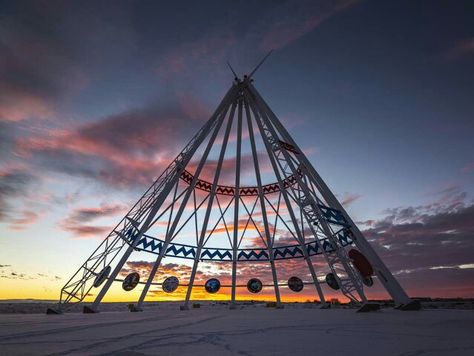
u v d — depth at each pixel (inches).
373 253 1063.0
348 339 318.3
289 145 1309.1
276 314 858.1
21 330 410.6
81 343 289.6
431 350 250.2
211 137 1433.3
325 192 1210.6
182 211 1339.8
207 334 363.9
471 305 1314.0
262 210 1553.9
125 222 1152.2
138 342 297.0
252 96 1459.2
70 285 1026.7
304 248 1433.3
